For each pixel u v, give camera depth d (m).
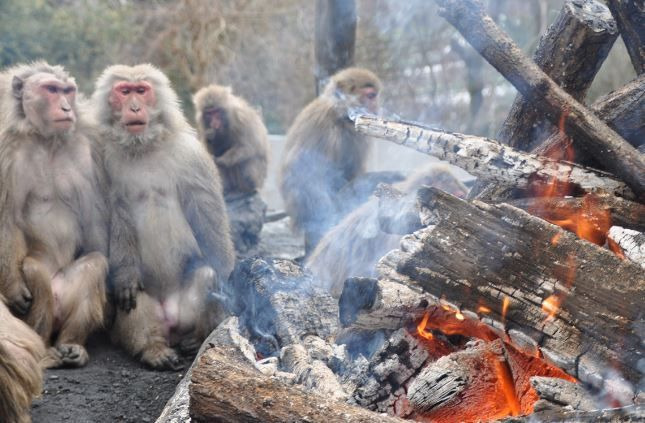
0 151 6.49
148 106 6.85
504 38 4.28
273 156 14.89
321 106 10.80
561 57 4.76
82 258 6.72
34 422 5.45
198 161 7.04
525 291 3.80
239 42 19.78
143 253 6.90
